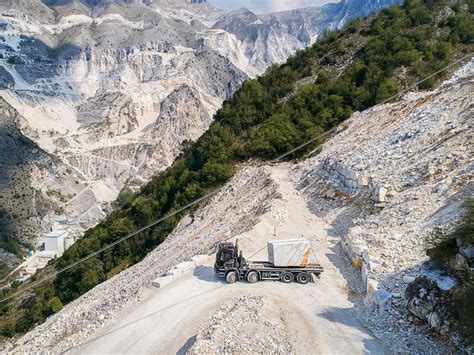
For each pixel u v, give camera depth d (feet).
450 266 71.82
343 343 73.82
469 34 238.48
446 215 98.58
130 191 559.38
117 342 84.43
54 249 436.35
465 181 107.34
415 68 222.07
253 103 260.42
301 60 288.10
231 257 101.91
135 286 127.54
